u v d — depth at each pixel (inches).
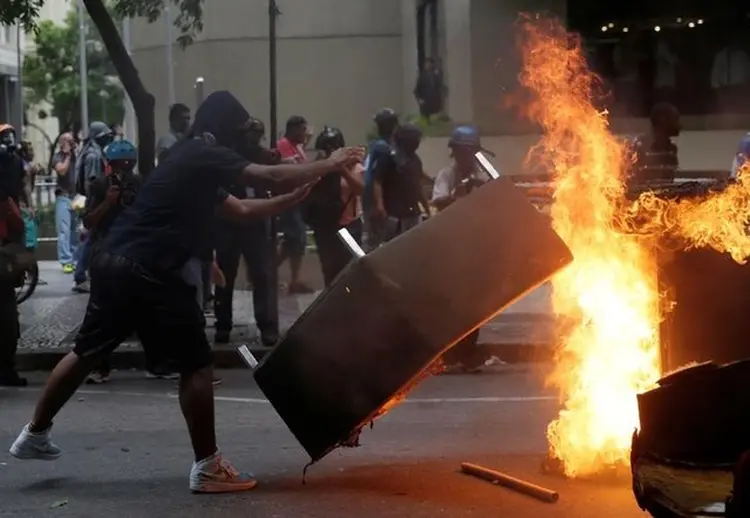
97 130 674.2
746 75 871.7
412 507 271.6
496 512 265.4
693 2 863.7
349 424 261.9
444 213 262.5
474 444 339.3
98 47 1699.1
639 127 824.9
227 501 281.6
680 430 219.9
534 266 259.3
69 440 357.4
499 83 824.9
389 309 259.1
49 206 1007.6
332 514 268.5
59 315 596.7
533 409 396.2
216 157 283.6
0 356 454.0
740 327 249.4
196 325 284.8
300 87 1118.4
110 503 283.3
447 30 850.1
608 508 265.0
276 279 509.7
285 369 264.1
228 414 397.4
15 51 1521.9
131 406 414.9
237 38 1117.1
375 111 1118.4
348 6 1113.4
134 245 282.8
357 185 292.5
